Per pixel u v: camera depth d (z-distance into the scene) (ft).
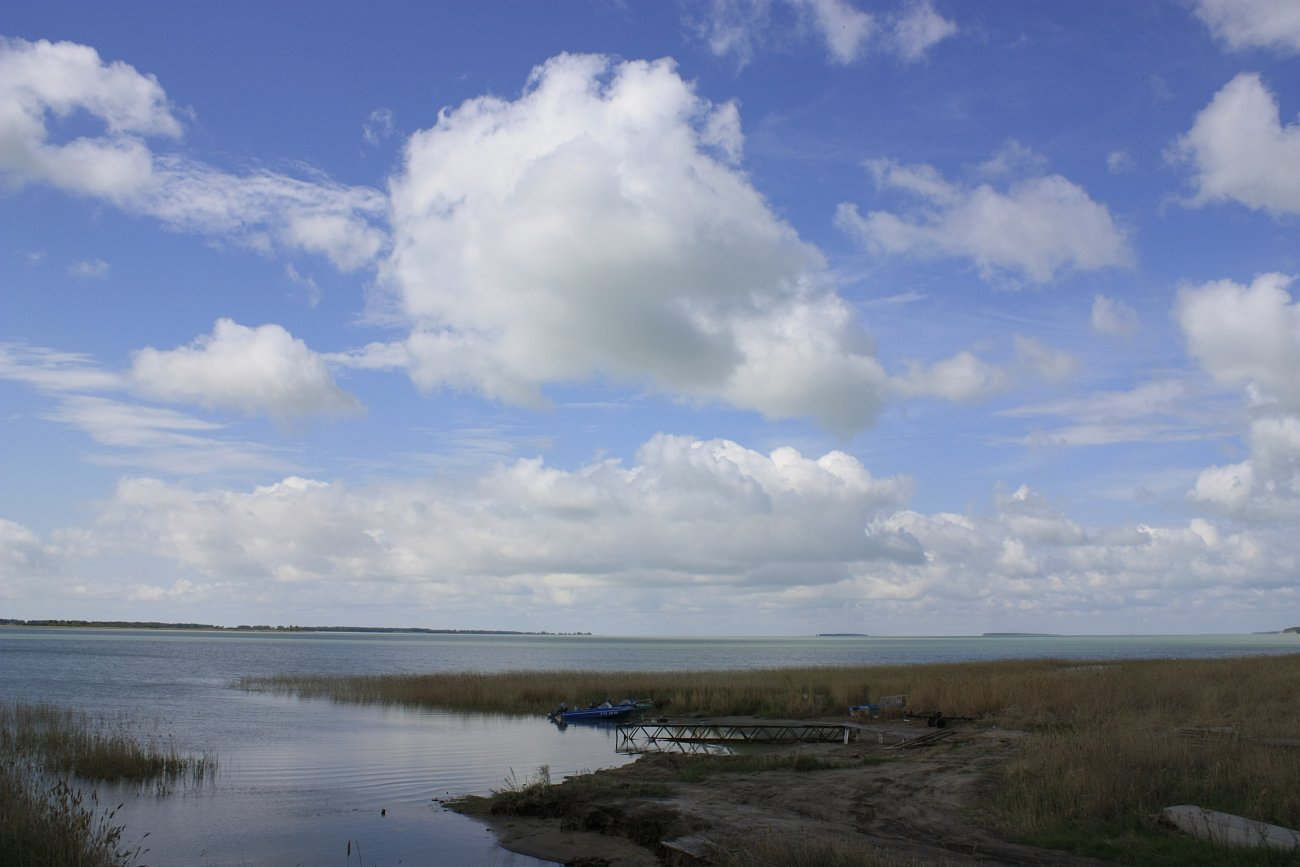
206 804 68.85
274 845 56.29
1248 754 60.03
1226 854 43.42
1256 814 49.32
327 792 74.64
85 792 71.82
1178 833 47.62
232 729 120.26
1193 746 63.46
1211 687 109.40
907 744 91.09
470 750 101.04
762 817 56.08
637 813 58.18
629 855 52.29
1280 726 79.10
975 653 589.32
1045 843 48.19
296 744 105.19
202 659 384.27
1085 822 50.98
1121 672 150.41
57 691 187.21
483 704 154.71
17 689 192.44
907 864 42.32
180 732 116.16
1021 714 105.29
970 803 58.54
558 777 81.41
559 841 56.49
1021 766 62.85
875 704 130.11
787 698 137.49
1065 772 58.08
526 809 64.80
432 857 53.36
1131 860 44.27
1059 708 108.06
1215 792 53.88
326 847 55.77
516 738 112.47
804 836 49.42
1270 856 42.39
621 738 112.57
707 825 54.03
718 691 146.10
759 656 540.93
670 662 420.77
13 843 44.45
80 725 107.14
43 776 74.84
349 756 95.50
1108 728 75.15
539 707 150.71
